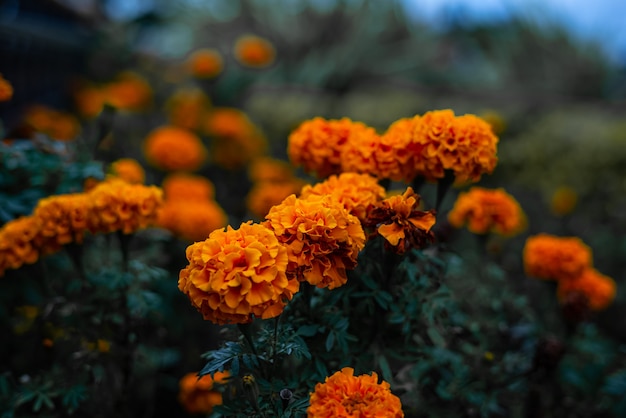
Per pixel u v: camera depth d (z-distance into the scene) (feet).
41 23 16.58
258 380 4.77
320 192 5.50
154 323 7.84
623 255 13.39
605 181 15.08
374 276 5.52
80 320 6.52
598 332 10.32
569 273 8.34
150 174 13.73
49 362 7.06
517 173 15.93
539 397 7.06
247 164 14.96
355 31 27.73
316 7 28.63
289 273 4.40
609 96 27.63
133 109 15.66
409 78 27.45
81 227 6.26
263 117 19.75
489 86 28.19
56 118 12.05
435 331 5.67
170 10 27.27
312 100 21.86
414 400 5.77
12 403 5.97
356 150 6.04
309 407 4.33
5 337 7.44
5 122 12.24
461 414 6.31
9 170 7.80
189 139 11.94
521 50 28.78
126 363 6.68
